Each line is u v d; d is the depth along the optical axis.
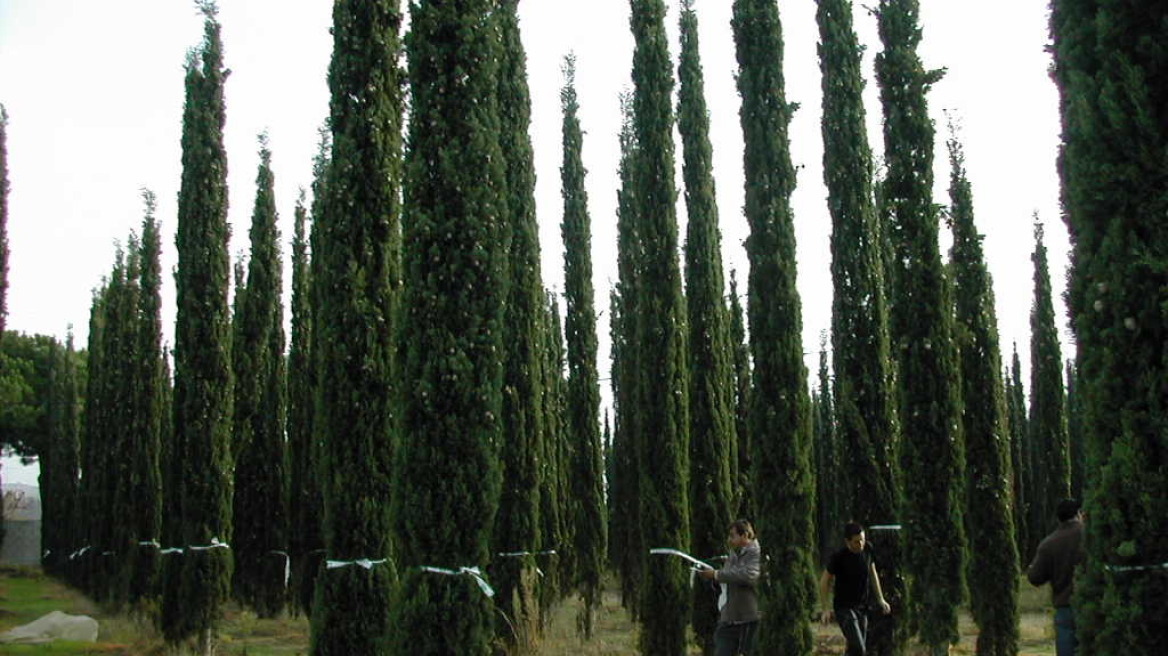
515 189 14.84
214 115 16.70
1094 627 5.45
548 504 17.27
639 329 13.97
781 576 11.35
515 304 14.50
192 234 16.23
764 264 12.06
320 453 10.69
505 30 15.26
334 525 10.30
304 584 20.59
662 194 14.02
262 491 22.64
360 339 10.62
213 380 16.03
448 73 9.55
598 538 19.72
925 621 10.95
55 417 39.12
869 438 12.45
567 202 21.23
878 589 10.53
